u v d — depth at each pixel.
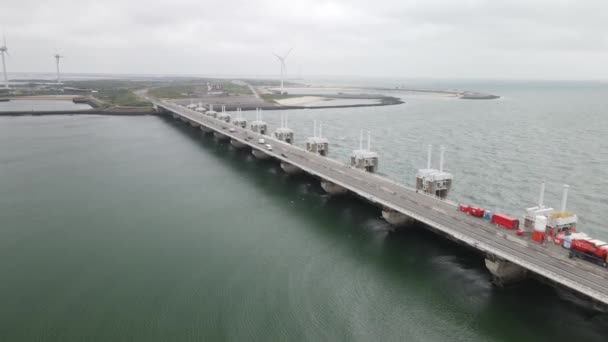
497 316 52.22
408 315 53.41
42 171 125.56
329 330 50.81
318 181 115.44
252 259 68.38
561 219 58.31
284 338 49.47
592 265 50.12
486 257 59.47
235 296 57.69
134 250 71.75
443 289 58.62
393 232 78.56
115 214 89.31
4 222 84.56
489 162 130.50
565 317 51.38
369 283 60.75
